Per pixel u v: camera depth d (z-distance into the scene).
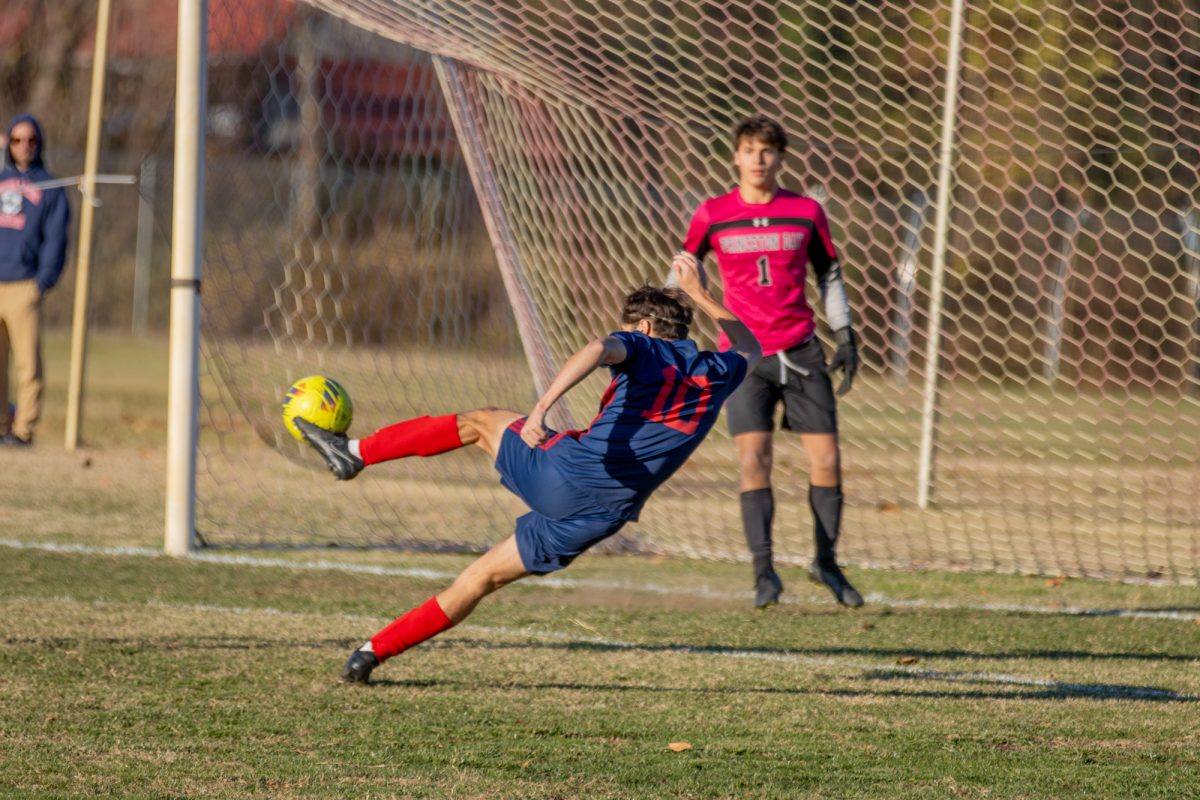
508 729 15.12
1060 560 29.09
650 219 35.41
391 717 15.48
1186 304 51.31
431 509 33.25
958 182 37.12
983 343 52.03
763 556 22.59
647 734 15.06
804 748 14.62
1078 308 51.47
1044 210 43.16
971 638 21.28
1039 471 41.53
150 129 83.44
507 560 16.72
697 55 42.06
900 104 40.31
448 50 30.00
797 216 22.83
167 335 80.62
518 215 32.50
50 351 71.00
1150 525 33.78
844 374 23.42
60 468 37.22
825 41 40.66
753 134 22.61
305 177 49.28
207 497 33.81
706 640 20.67
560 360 33.69
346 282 45.50
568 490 15.98
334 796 12.55
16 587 22.48
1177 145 36.19
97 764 13.31
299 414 17.19
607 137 34.97
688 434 16.08
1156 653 20.36
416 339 41.56
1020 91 40.78
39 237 39.34
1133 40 39.28
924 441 35.72
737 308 23.09
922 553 29.64
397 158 42.81
